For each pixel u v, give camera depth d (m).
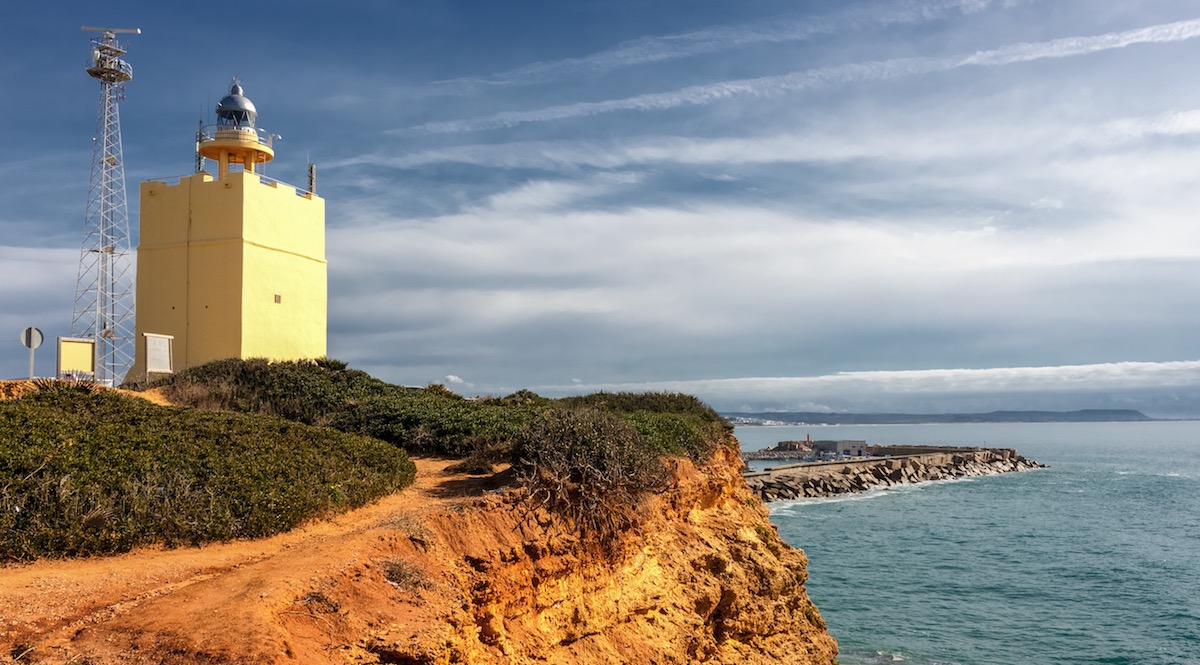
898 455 147.25
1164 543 58.56
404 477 18.83
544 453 16.17
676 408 31.72
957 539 60.84
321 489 15.79
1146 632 36.28
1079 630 36.72
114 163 35.50
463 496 17.03
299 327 33.88
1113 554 54.53
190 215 32.03
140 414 17.61
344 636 9.41
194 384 27.00
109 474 13.31
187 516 13.06
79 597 9.66
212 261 31.36
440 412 25.44
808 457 156.38
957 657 33.34
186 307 31.69
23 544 10.97
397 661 9.69
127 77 36.41
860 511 77.62
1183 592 43.44
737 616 20.31
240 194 31.11
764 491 88.25
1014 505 81.75
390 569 11.20
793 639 22.34
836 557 54.00
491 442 21.97
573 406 30.28
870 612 40.19
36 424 14.56
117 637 8.37
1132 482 105.62
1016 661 32.75
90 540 11.62
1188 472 121.75
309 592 9.80
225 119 35.41
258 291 31.48
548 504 15.16
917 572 49.28
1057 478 112.56
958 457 122.25
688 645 17.56
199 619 8.66
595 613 15.30
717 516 22.59
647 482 18.22
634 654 15.55
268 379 28.19
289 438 18.67
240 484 14.55
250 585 9.75
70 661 7.80
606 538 16.14
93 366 26.75
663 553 18.47
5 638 8.28
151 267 32.53
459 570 12.39
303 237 34.47
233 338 30.69
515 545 13.69
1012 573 48.81
